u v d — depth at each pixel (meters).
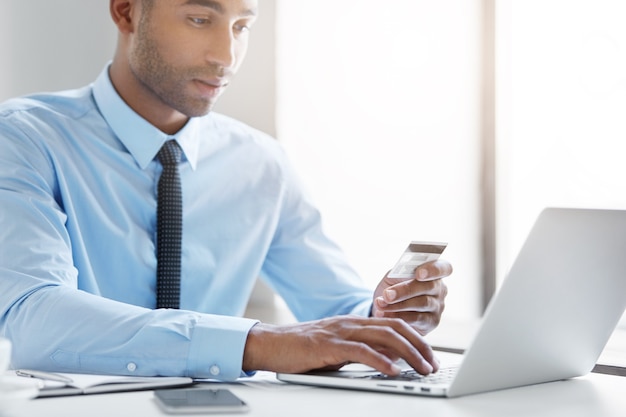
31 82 2.85
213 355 1.25
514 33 2.40
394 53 2.61
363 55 2.66
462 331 2.34
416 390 1.15
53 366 1.31
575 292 1.23
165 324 1.28
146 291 1.85
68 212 1.77
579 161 2.26
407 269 1.49
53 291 1.38
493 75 2.44
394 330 1.27
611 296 1.31
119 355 1.27
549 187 2.33
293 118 2.79
